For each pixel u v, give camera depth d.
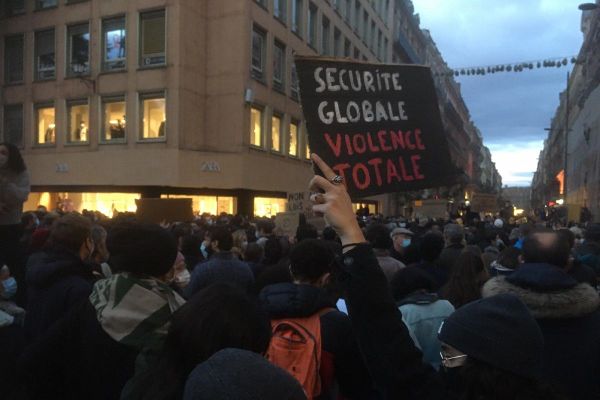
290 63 26.69
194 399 1.00
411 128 3.33
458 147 83.06
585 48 39.78
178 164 21.05
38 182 24.08
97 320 2.24
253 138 23.52
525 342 1.53
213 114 22.55
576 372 2.39
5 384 3.30
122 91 22.08
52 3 23.88
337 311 2.61
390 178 3.25
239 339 1.53
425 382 1.70
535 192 138.25
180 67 21.11
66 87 23.39
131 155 21.86
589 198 36.06
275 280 3.87
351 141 3.18
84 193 23.05
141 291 2.24
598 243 6.58
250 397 0.96
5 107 25.14
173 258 2.41
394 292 3.60
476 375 1.55
